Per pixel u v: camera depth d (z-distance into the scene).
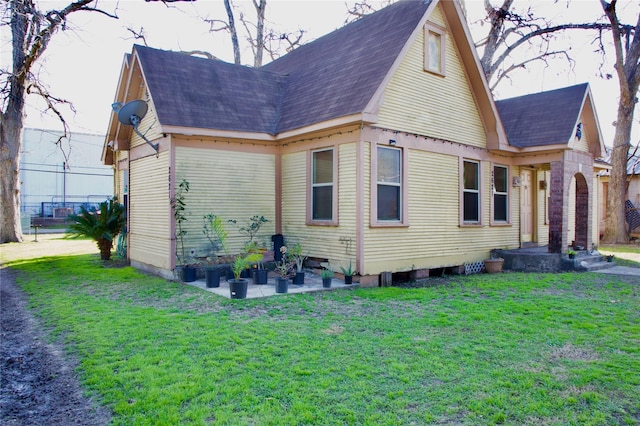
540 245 14.63
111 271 11.19
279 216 10.98
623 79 20.11
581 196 13.56
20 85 18.73
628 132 20.66
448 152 11.19
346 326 6.11
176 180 9.60
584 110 13.34
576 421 3.57
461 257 11.57
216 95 10.57
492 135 12.14
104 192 40.53
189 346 5.24
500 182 13.08
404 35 9.49
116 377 4.40
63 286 9.30
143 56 10.31
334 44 12.29
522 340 5.53
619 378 4.39
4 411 3.94
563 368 4.62
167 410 3.72
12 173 20.23
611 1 19.27
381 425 3.47
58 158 38.25
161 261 10.12
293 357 4.88
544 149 12.30
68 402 4.06
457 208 11.48
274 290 8.52
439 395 3.98
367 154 9.23
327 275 8.77
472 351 5.09
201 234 9.90
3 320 6.94
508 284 9.48
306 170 10.31
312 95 10.47
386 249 9.64
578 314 6.82
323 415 3.62
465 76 11.74
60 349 5.43
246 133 10.08
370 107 8.48
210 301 7.55
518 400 3.90
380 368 4.58
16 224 20.59
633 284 9.48
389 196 9.90
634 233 23.83
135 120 9.62
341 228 9.52
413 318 6.57
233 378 4.32
